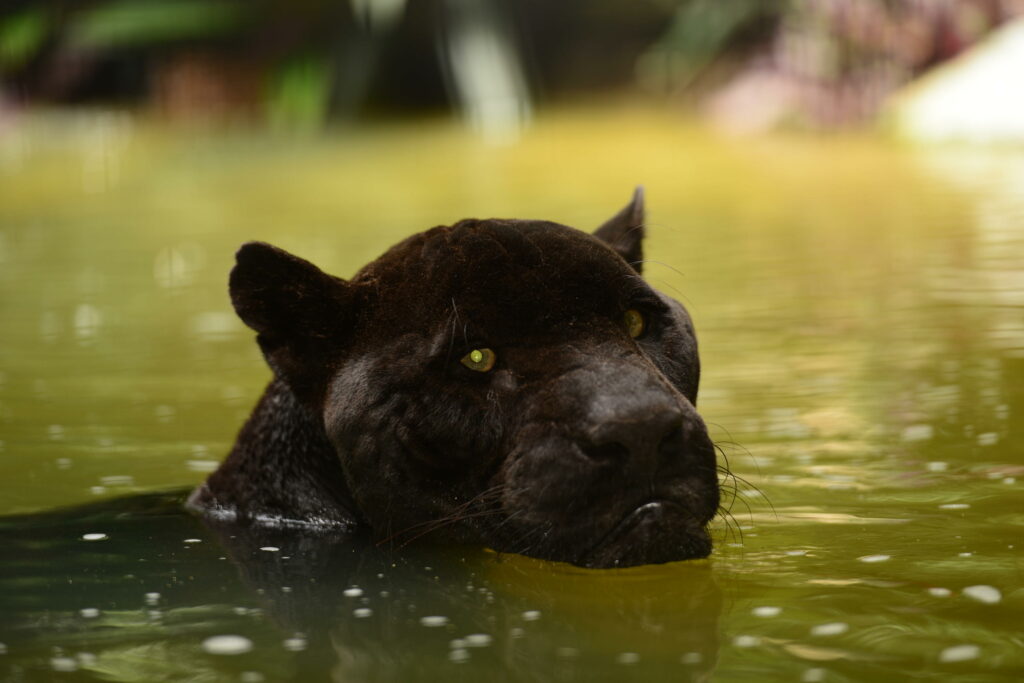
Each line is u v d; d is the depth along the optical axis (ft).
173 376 37.81
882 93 106.83
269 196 82.38
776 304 44.09
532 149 104.37
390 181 87.45
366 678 15.57
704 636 16.65
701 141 104.58
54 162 106.11
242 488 24.67
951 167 79.97
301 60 136.56
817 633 16.49
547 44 145.18
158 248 63.82
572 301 20.90
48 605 18.75
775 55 119.24
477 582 19.57
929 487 23.89
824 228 60.08
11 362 40.40
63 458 29.01
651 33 144.87
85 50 141.59
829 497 23.54
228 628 17.56
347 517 23.50
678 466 19.67
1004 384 31.78
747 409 30.89
